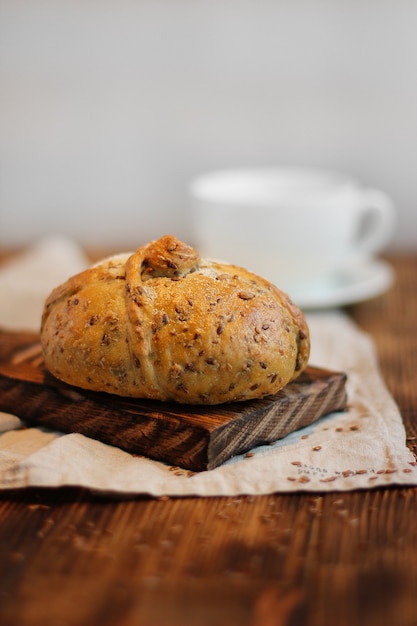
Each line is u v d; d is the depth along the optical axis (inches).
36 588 16.6
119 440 20.6
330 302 29.7
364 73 39.7
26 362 23.1
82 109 41.2
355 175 41.3
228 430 19.8
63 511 18.8
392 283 34.2
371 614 16.0
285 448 20.6
